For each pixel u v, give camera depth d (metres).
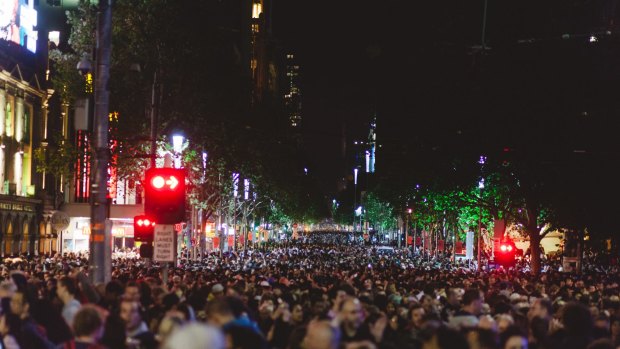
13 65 89.62
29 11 95.75
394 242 189.38
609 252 56.66
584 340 12.98
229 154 69.81
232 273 36.69
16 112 91.12
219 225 105.88
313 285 27.31
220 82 68.00
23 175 94.12
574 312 13.19
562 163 53.50
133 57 60.44
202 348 5.92
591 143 53.16
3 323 13.52
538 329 14.23
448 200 60.72
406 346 11.59
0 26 88.25
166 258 27.11
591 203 53.12
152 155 37.97
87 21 63.88
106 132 24.38
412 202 90.81
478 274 46.09
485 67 54.34
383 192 112.25
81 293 17.98
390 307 19.98
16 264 43.06
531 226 56.50
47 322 13.34
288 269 47.34
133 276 34.19
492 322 12.57
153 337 12.69
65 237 99.44
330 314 15.86
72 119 102.88
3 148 87.19
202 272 35.50
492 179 56.94
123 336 12.12
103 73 24.31
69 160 66.56
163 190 24.06
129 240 101.19
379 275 38.25
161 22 60.34
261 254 91.38
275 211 155.50
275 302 19.89
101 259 24.08
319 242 199.12
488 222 75.12
